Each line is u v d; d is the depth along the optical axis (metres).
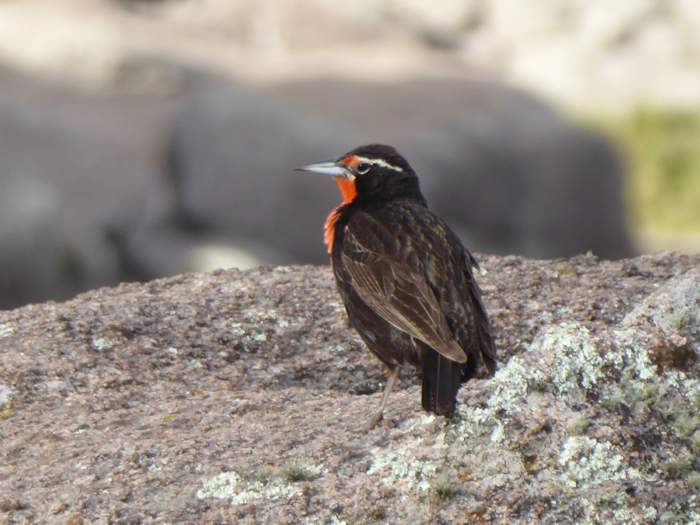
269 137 29.72
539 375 6.96
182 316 9.81
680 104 45.59
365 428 7.15
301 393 8.38
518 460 6.46
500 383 7.00
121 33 37.75
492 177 31.30
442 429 6.78
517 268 10.69
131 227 28.00
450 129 31.38
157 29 40.59
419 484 6.39
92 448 7.24
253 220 29.80
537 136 32.72
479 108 33.06
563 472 6.38
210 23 43.03
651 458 6.41
